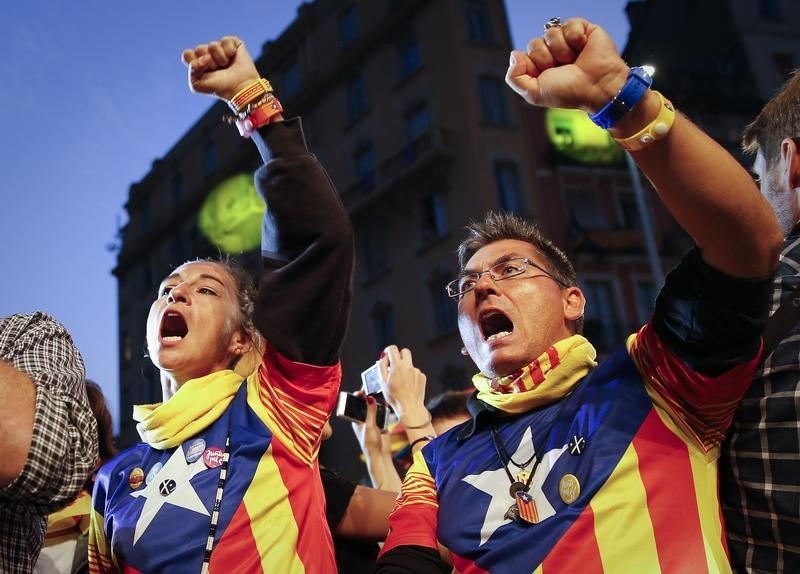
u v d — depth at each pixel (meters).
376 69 23.12
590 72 1.46
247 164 27.48
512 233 2.33
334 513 2.36
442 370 19.59
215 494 1.98
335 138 24.06
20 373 1.54
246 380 2.25
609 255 20.53
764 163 2.01
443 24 21.34
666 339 1.68
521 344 2.07
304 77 25.52
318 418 2.06
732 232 1.45
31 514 1.68
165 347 2.33
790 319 1.71
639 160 1.48
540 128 21.09
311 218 1.96
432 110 21.27
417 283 20.70
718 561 1.63
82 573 2.58
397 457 2.99
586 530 1.67
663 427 1.73
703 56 21.86
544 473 1.79
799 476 1.63
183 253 29.33
